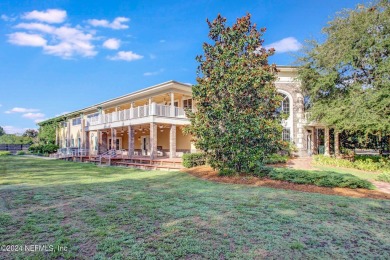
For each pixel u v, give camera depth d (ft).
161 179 34.65
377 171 41.70
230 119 32.53
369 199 21.68
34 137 191.52
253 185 28.40
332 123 49.60
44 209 18.56
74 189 26.86
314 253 11.35
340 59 47.88
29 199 21.90
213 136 33.47
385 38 43.04
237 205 19.51
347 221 15.85
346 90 50.24
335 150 60.39
